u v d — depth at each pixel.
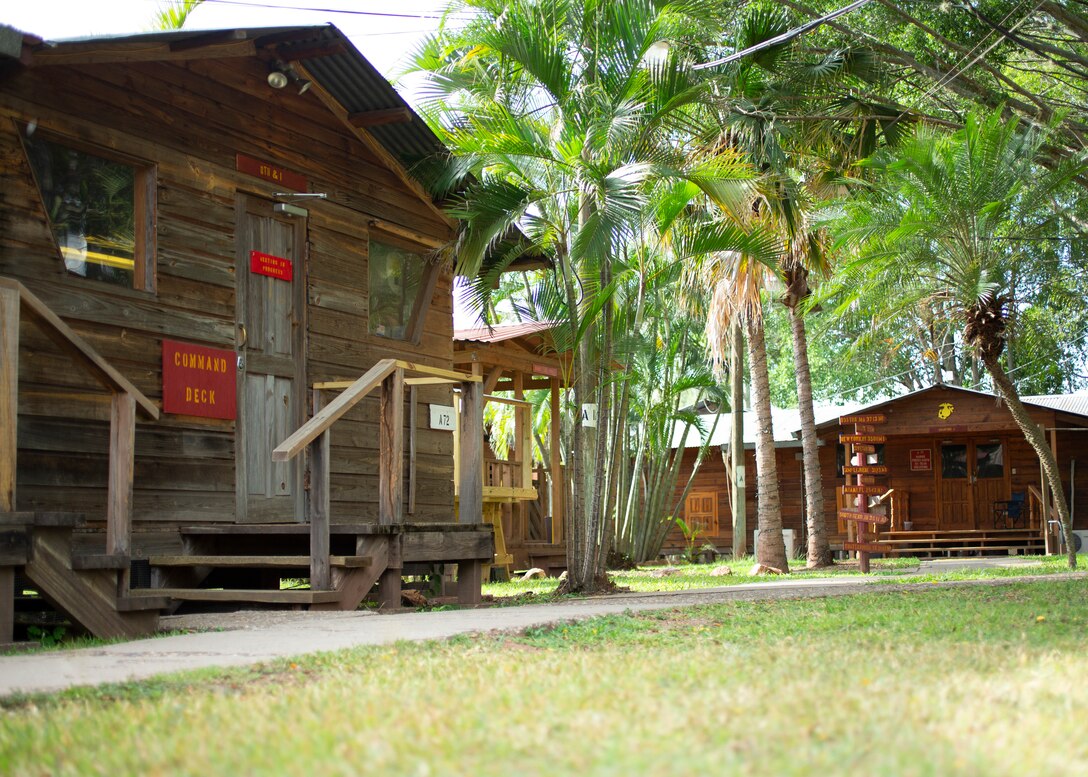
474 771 2.74
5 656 5.79
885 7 17.06
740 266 19.02
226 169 10.43
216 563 9.06
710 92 14.77
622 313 12.59
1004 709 3.65
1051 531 27.95
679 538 33.12
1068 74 21.83
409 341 12.83
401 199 12.70
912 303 19.62
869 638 6.05
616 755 2.89
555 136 12.11
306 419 11.16
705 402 35.19
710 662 4.93
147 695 4.29
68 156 9.13
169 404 9.64
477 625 7.24
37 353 8.57
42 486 8.56
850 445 21.38
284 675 4.90
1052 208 21.69
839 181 18.92
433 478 12.95
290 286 11.15
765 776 2.69
